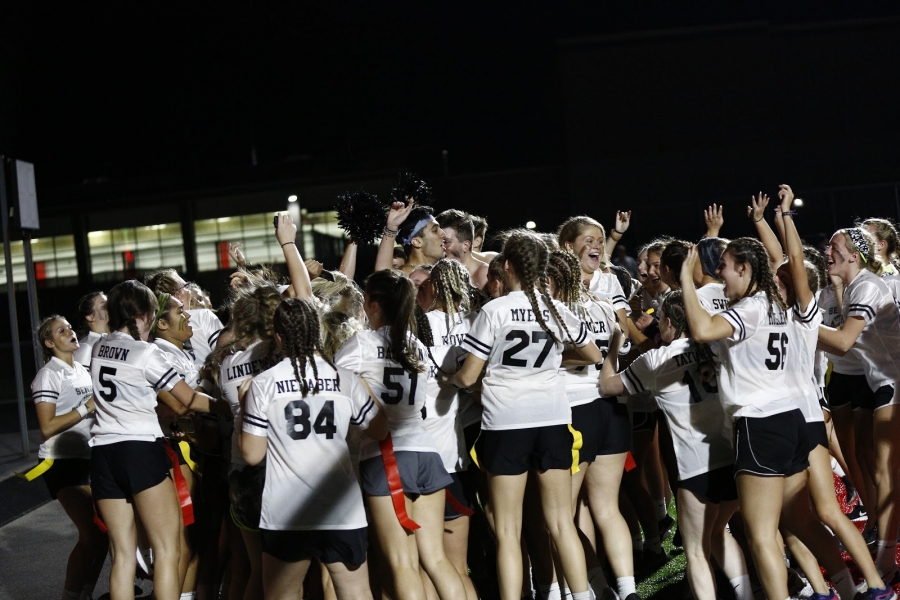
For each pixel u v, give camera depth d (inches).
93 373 168.7
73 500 197.5
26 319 1159.6
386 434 149.5
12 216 410.6
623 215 240.7
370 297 160.7
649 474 233.6
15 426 547.5
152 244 1189.7
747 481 150.6
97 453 167.9
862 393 208.2
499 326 162.2
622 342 199.3
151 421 169.0
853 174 1115.9
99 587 226.1
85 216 1195.3
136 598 214.1
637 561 217.3
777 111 1117.7
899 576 186.4
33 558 261.0
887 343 188.7
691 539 164.1
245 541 164.7
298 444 140.3
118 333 171.3
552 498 164.9
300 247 1155.3
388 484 151.6
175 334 189.8
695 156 1120.2
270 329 160.4
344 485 142.1
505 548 163.6
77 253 1195.9
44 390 194.7
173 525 168.2
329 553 141.3
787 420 150.9
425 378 161.3
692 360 162.9
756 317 151.3
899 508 185.3
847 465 218.2
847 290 188.7
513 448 162.1
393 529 155.3
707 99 1119.6
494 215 1157.7
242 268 225.5
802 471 156.2
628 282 236.8
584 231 200.8
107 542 203.0
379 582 171.2
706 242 176.9
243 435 140.6
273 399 141.1
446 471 163.3
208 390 186.4
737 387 151.9
